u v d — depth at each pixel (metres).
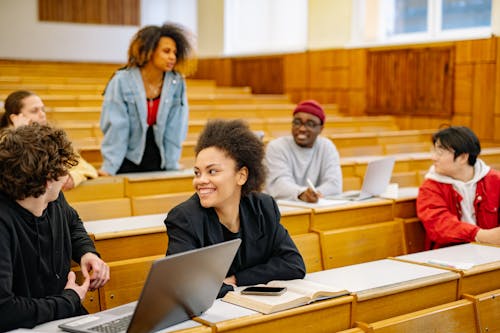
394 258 1.85
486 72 5.09
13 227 1.31
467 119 5.24
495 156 4.14
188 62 2.88
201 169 1.49
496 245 2.11
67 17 9.44
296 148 2.69
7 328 1.24
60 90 5.80
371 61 6.03
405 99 5.73
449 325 1.57
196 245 1.49
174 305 1.19
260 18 7.65
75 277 1.50
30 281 1.37
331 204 2.35
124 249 1.84
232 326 1.23
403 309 1.53
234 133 1.51
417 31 5.91
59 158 1.33
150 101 2.85
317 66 6.62
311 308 1.34
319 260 2.15
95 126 4.21
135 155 2.89
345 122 5.43
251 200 1.59
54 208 1.45
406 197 2.54
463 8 5.46
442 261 1.79
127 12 9.82
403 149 4.70
